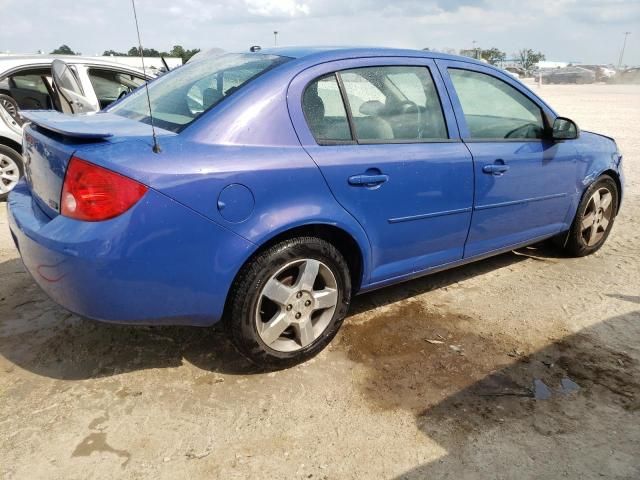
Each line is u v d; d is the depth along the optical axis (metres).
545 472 2.19
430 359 2.98
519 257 4.59
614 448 2.33
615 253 4.72
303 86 2.73
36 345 2.99
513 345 3.14
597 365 2.95
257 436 2.36
